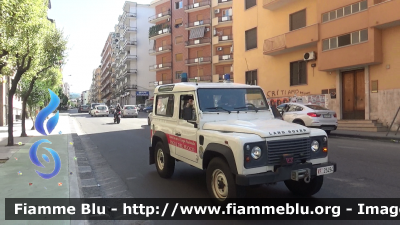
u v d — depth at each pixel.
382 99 15.47
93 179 7.07
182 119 5.86
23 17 8.56
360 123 15.84
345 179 6.37
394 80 14.95
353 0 16.03
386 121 15.30
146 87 67.19
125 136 15.63
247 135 4.29
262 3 22.45
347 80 17.55
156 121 7.13
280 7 21.27
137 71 66.81
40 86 17.39
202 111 5.32
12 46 9.12
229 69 47.53
